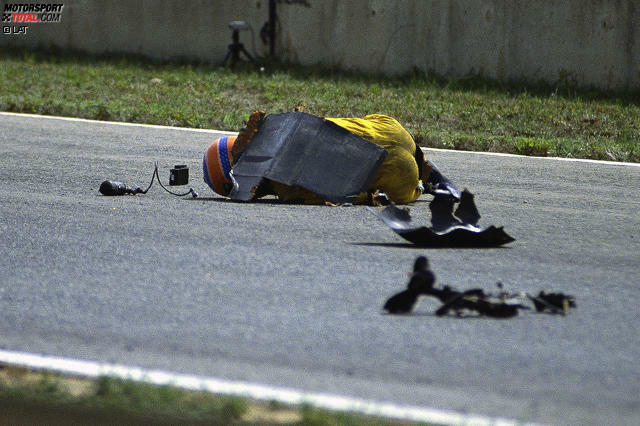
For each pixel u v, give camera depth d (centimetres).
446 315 1814
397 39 6894
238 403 1323
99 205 2980
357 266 2203
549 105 5806
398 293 1809
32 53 7875
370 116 3281
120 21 7838
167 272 2130
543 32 6475
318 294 1958
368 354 1586
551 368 1525
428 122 5416
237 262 2228
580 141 4831
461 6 6681
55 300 1900
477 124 5344
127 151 4281
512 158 4338
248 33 7431
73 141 4522
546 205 3167
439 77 6781
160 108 5612
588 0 6319
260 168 3098
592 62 6372
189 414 1297
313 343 1641
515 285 2052
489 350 1609
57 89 6291
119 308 1847
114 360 1548
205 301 1898
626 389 1441
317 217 2819
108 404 1323
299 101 5938
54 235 2511
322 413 1287
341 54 7112
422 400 1382
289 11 7256
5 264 2191
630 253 2427
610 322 1786
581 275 2162
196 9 7538
